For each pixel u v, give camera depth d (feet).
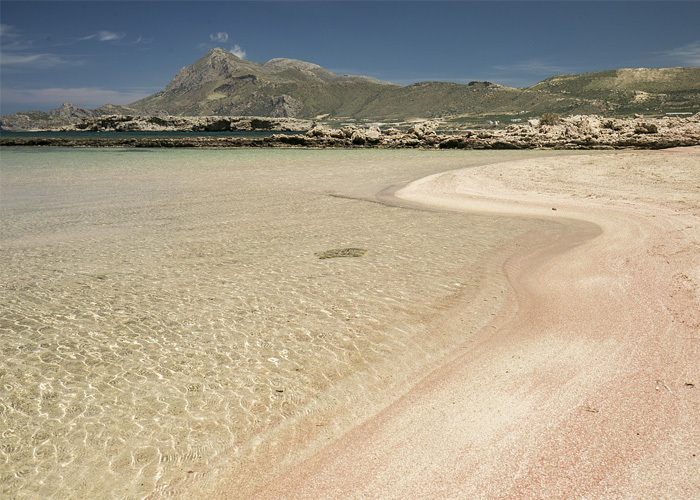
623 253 37.45
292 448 16.81
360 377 21.42
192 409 19.25
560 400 18.44
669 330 23.17
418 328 26.27
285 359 23.18
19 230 54.34
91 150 213.87
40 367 22.88
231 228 53.72
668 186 72.69
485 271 35.96
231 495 14.74
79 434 17.78
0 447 17.10
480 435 16.75
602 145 185.37
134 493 14.83
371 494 14.42
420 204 68.08
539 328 25.34
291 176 107.45
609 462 14.78
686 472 13.99
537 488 14.02
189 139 249.96
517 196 71.41
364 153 183.93
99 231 53.26
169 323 27.68
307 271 37.04
